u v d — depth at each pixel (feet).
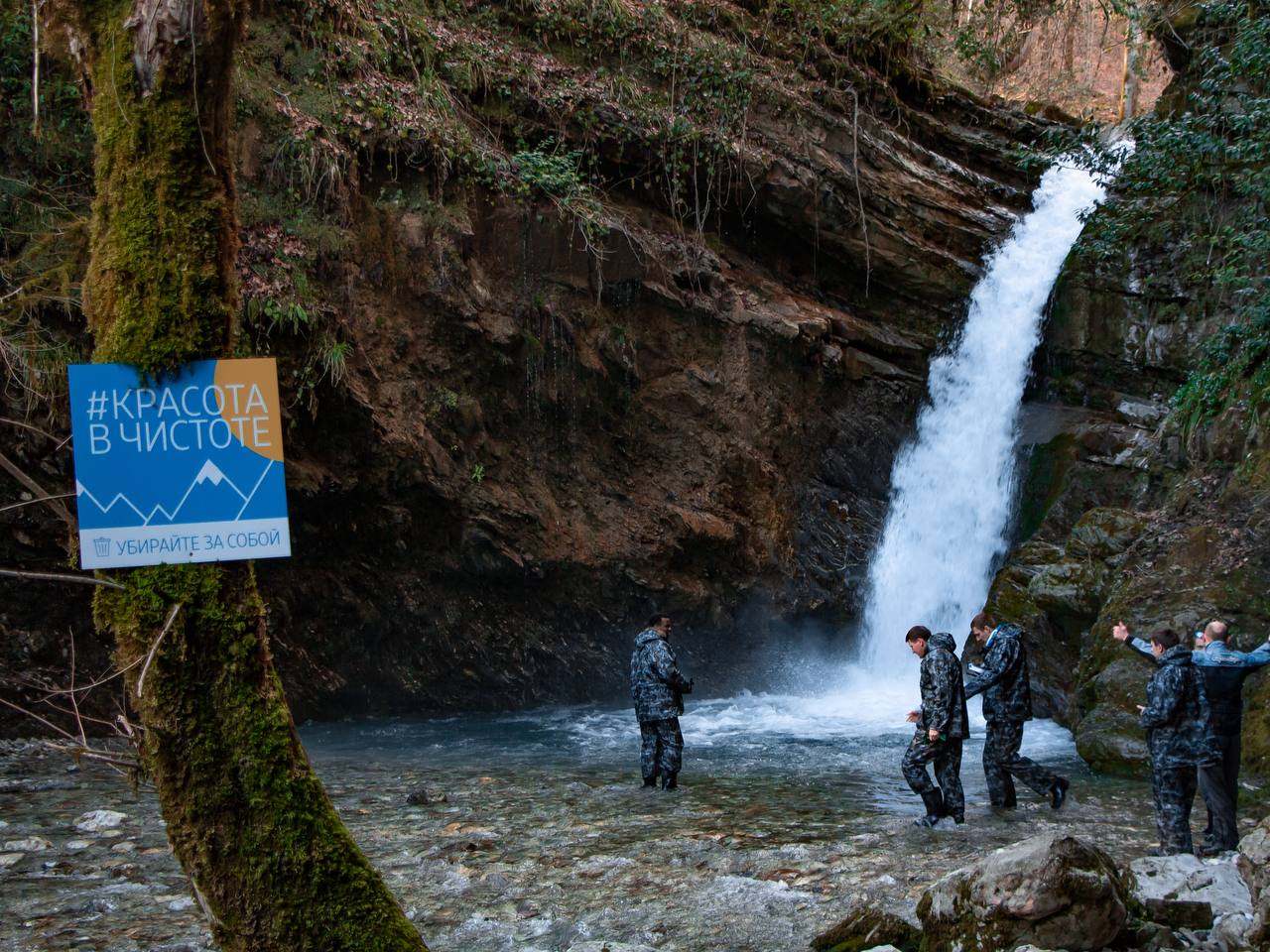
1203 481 45.65
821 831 27.43
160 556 10.79
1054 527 57.31
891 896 21.27
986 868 16.72
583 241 53.57
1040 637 47.37
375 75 49.34
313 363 43.47
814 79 67.05
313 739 43.83
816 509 61.67
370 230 47.16
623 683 55.36
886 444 64.85
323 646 47.65
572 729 46.75
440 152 48.83
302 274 43.39
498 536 50.52
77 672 40.57
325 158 45.19
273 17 46.57
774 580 58.65
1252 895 16.17
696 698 55.06
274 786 11.10
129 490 10.73
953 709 27.89
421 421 48.08
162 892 21.38
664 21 60.90
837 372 62.64
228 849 10.96
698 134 58.65
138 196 10.88
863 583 62.18
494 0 56.34
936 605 63.26
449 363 49.52
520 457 52.29
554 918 20.25
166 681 10.77
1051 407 63.77
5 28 39.45
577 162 55.31
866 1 68.59
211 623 10.93
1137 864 19.84
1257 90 52.13
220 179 11.19
